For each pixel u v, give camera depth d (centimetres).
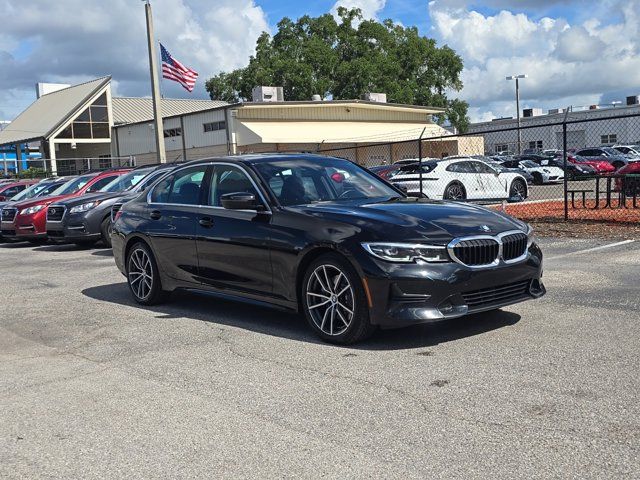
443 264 508
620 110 5922
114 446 370
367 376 461
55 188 1800
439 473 315
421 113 4378
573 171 3144
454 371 460
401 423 377
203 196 685
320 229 551
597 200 1567
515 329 560
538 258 566
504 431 357
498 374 448
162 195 746
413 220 537
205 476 328
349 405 409
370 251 515
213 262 654
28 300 843
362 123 4031
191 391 453
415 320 501
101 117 4516
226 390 451
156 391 458
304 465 332
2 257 1393
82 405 439
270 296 601
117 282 951
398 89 5419
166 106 5169
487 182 1914
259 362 511
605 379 426
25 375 517
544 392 410
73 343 611
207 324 650
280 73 5359
